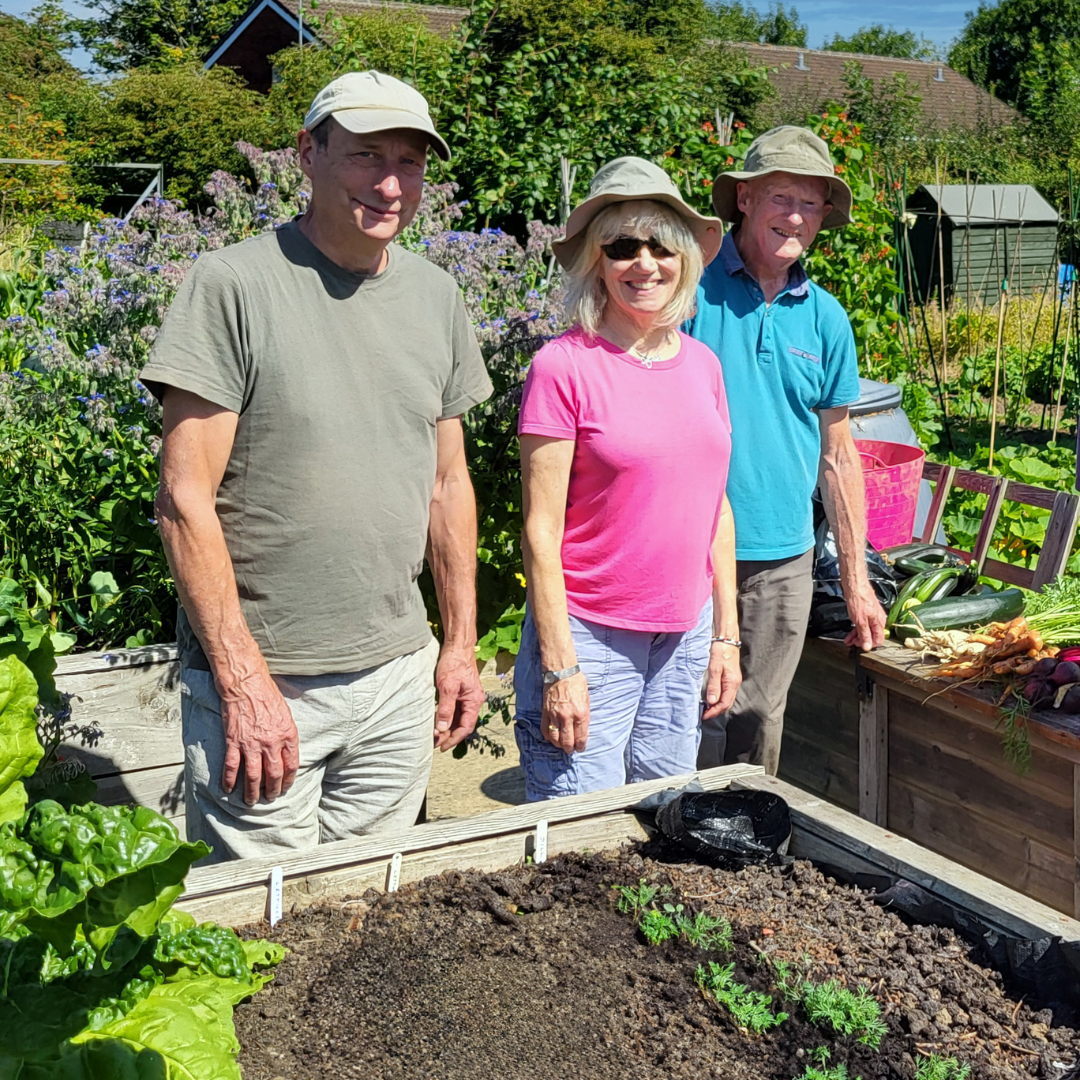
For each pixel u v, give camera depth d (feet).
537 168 30.01
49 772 10.39
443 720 9.18
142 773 11.51
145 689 11.41
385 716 8.39
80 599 12.40
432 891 7.20
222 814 8.02
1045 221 65.05
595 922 7.01
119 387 11.96
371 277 7.91
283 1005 6.12
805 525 11.39
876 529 14.10
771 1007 6.24
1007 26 169.37
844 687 13.28
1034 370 39.81
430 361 8.18
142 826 4.53
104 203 70.33
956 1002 6.34
